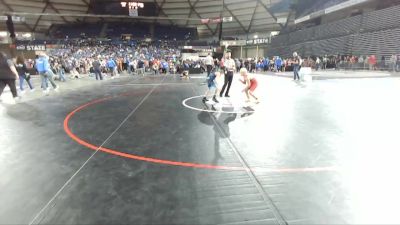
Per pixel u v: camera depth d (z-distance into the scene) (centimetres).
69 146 472
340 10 3169
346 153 420
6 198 296
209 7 4753
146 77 2522
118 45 4775
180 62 3316
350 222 249
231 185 321
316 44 3372
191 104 911
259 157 410
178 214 263
